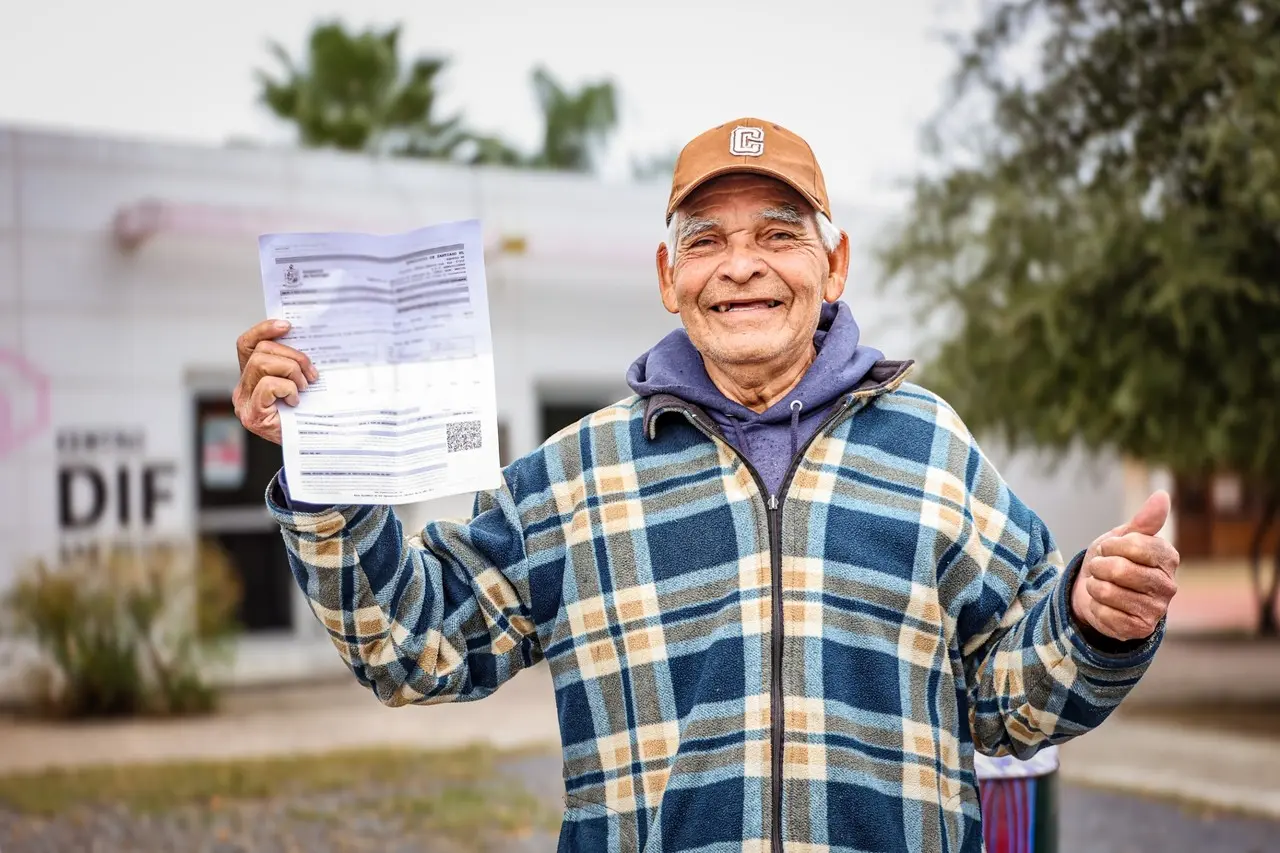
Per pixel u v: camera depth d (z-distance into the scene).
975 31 9.37
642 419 2.13
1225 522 25.52
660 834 1.91
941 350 10.36
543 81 31.28
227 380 11.94
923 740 1.92
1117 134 8.84
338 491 1.88
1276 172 7.75
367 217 12.48
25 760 8.27
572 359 13.24
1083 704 1.84
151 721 9.98
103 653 10.20
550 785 7.32
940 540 1.98
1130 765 7.95
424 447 1.90
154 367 11.59
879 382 2.11
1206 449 8.94
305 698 11.18
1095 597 1.74
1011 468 17.33
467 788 7.21
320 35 26.23
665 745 1.95
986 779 2.95
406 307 1.91
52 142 11.29
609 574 2.04
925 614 1.95
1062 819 6.54
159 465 11.56
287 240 1.91
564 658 2.05
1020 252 9.33
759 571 1.96
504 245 11.98
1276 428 8.72
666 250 2.26
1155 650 1.79
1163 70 8.55
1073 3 8.90
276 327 1.90
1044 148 9.27
